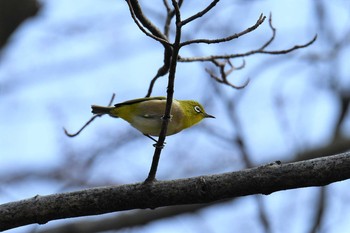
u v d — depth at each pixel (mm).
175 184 8766
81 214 8859
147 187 8789
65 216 8836
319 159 8523
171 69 8234
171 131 11219
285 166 8586
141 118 10836
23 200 8852
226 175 8703
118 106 11062
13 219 8742
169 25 12781
